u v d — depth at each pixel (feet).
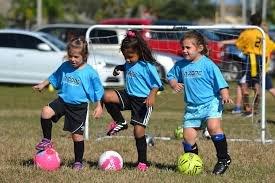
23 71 100.94
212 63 37.83
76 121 38.88
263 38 51.98
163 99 68.69
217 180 36.78
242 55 66.44
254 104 64.13
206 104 37.99
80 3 252.83
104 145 49.32
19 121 64.75
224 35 69.41
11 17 218.79
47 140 38.93
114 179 36.58
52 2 214.90
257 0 181.88
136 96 39.22
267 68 67.92
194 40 37.78
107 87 65.82
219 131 38.14
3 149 46.85
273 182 36.78
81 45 38.04
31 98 88.12
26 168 39.52
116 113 40.14
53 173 38.04
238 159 43.98
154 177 37.32
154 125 61.98
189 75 38.06
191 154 38.86
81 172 38.42
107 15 229.25
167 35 61.67
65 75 38.60
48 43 100.83
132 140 52.11
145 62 39.06
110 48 68.03
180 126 56.29
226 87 37.37
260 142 51.83
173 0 229.04
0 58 101.40
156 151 47.03
